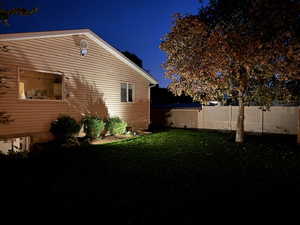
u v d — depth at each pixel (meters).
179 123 17.89
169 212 3.95
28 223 3.63
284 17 8.48
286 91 9.77
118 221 3.67
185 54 9.82
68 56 10.58
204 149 9.27
